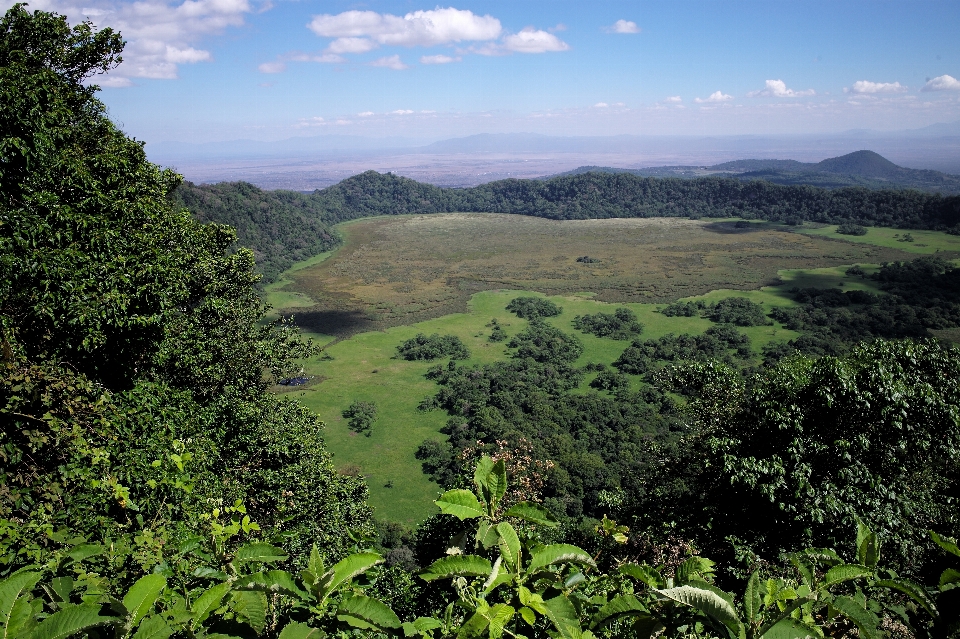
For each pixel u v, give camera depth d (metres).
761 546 9.18
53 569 2.80
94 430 7.64
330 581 2.41
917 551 8.67
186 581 3.66
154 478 7.27
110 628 2.29
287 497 11.51
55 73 12.85
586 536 8.73
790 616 2.28
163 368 12.84
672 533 9.87
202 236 16.66
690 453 11.59
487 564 2.44
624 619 3.52
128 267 10.15
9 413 7.41
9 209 9.39
